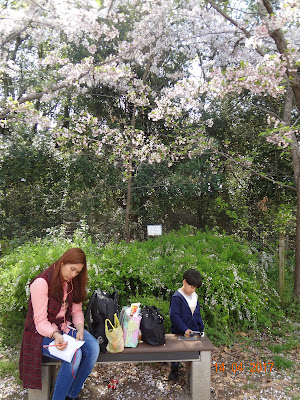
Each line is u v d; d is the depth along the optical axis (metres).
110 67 5.96
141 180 8.16
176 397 2.88
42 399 2.63
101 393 2.93
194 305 3.16
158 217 9.12
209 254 5.06
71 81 5.93
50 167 8.55
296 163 5.64
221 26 6.45
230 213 7.16
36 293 2.57
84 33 8.07
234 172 8.26
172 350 2.75
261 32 4.71
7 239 8.07
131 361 2.72
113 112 8.62
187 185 8.17
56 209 8.55
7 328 4.19
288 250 7.84
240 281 4.30
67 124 9.79
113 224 8.63
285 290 5.32
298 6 4.26
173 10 6.41
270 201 8.56
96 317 2.76
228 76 4.80
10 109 5.71
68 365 2.48
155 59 7.80
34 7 5.44
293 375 3.29
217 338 3.99
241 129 8.78
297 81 5.08
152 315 2.87
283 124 5.06
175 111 5.90
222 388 3.03
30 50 10.37
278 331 4.30
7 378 3.16
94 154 7.76
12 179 8.31
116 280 4.21
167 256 4.89
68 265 2.58
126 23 8.48
